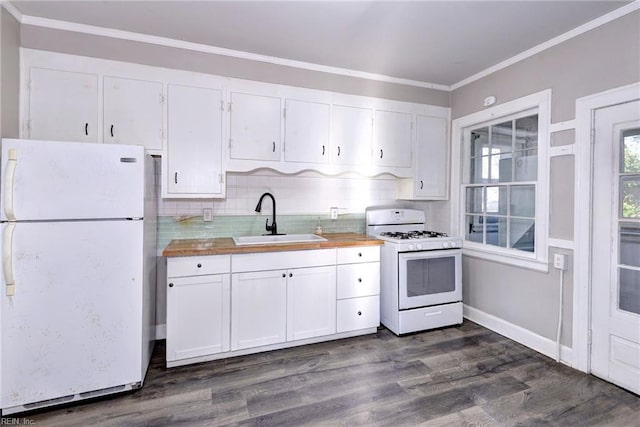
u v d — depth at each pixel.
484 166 3.15
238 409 1.85
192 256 2.29
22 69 2.14
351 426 1.71
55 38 2.20
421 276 2.93
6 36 1.98
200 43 2.50
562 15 2.10
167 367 2.28
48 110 2.19
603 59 2.10
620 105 2.04
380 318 3.13
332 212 3.32
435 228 3.71
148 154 2.29
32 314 1.77
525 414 1.81
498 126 2.98
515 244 2.82
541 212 2.52
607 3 1.96
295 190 3.20
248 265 2.44
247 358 2.44
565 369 2.29
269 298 2.51
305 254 2.62
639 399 1.94
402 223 3.49
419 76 3.16
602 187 2.14
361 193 3.47
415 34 2.36
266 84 2.72
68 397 1.85
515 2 1.96
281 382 2.12
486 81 3.00
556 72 2.40
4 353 1.73
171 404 1.89
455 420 1.76
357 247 2.81
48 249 1.79
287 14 2.10
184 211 2.82
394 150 3.20
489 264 3.01
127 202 1.94
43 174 1.77
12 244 1.72
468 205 3.34
